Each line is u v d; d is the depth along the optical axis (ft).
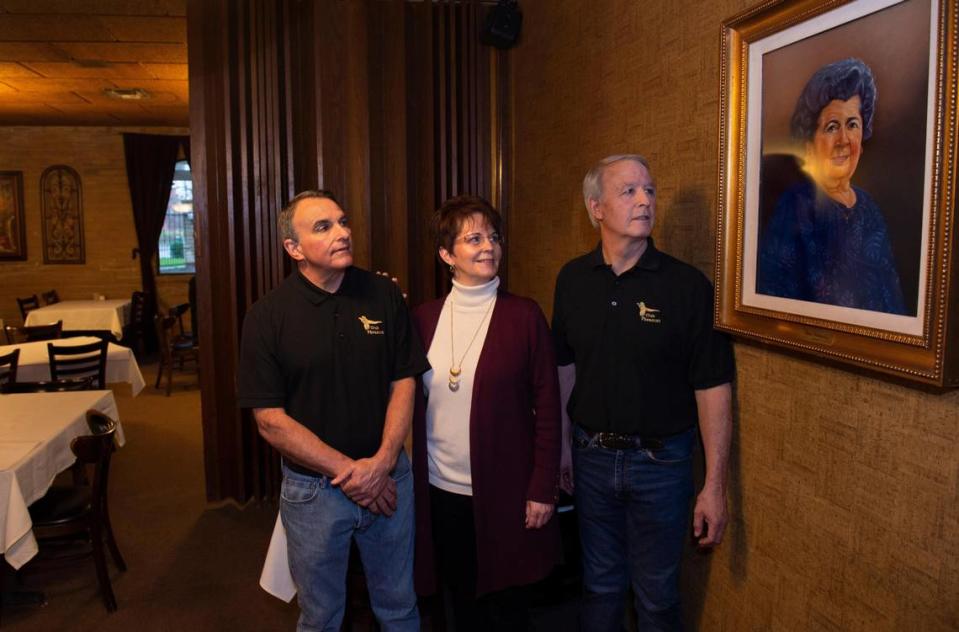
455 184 12.12
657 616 5.98
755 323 5.26
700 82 6.21
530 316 6.10
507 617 6.34
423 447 6.33
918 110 3.73
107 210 30.01
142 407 20.17
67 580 9.87
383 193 12.26
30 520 8.10
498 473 6.02
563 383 6.68
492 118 12.12
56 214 29.68
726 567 6.15
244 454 12.51
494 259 6.07
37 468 8.70
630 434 5.79
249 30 11.79
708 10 6.04
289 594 6.70
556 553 6.36
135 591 9.56
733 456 5.95
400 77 11.93
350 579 7.17
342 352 5.88
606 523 6.19
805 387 5.01
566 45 9.42
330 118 11.92
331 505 5.88
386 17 12.10
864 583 4.48
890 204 3.95
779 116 4.93
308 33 11.92
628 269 5.74
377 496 5.82
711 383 5.61
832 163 4.42
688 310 5.58
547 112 10.23
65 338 17.97
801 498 5.09
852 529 4.58
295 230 5.77
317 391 5.86
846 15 4.25
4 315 29.68
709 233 6.15
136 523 11.91
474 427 5.97
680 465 5.78
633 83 7.52
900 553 4.17
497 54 12.01
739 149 5.39
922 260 3.73
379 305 6.10
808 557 5.02
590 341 5.94
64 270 29.99
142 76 20.04
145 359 28.53
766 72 5.06
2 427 9.73
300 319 5.84
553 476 6.01
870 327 4.13
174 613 8.98
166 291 31.04
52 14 14.55
